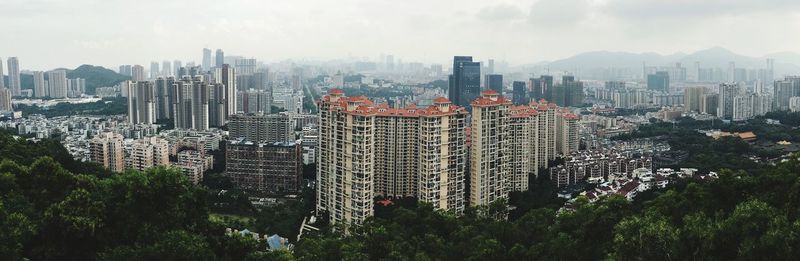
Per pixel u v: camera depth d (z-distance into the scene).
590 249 198.88
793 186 171.75
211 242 174.12
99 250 158.12
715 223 164.12
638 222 172.12
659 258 159.00
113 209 165.38
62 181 192.50
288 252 187.25
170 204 171.38
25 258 141.50
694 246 159.00
